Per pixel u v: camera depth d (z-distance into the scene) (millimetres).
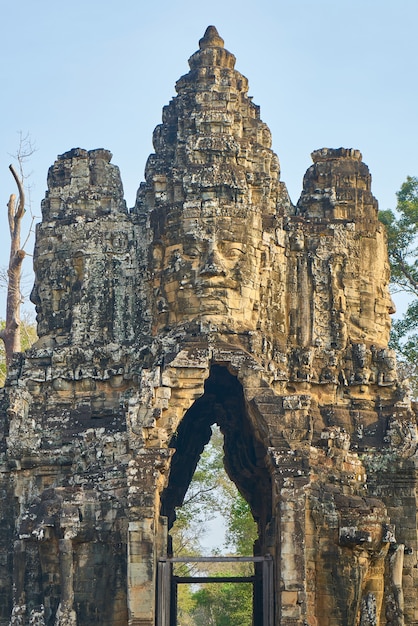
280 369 42812
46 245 45906
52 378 44062
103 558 39219
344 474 40906
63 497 39625
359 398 44188
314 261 44812
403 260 61000
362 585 39156
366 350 44438
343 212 45875
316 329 44469
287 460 38906
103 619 38844
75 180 46312
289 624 37500
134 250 45156
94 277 44906
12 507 43094
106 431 42156
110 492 39500
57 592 39656
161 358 40938
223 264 42094
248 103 46938
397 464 42500
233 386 44688
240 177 43188
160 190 45156
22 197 56344
